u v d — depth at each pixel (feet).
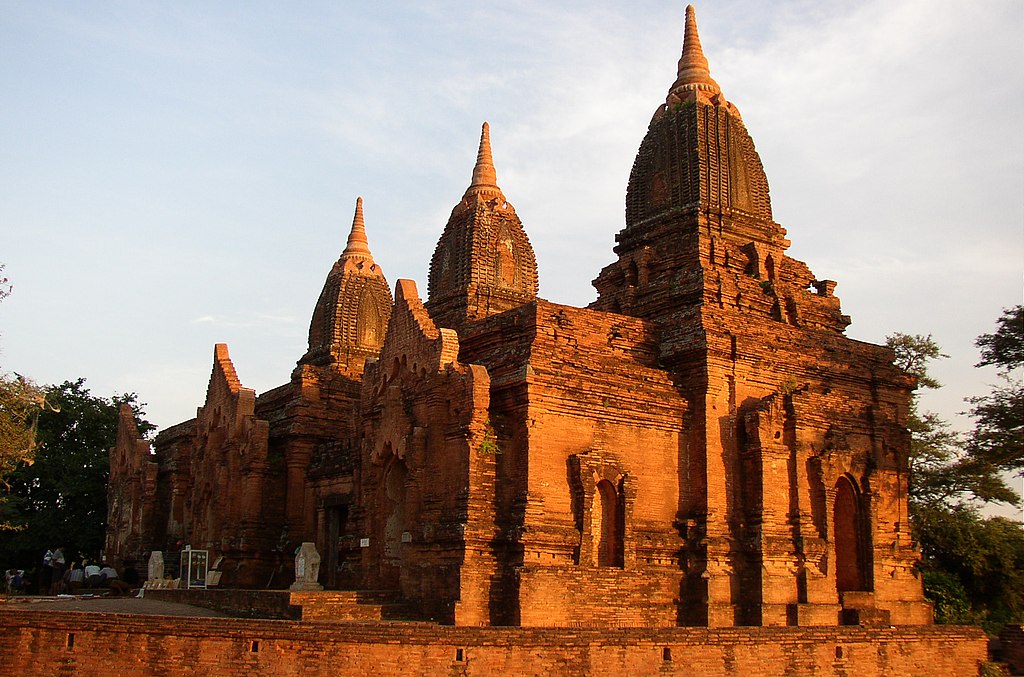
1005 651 128.36
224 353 176.86
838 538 138.82
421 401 123.54
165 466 201.36
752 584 123.44
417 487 120.16
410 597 117.19
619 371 124.06
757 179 157.89
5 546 214.28
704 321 130.11
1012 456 123.65
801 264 157.99
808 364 136.87
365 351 197.36
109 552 207.72
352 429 149.18
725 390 129.29
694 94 159.43
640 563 120.16
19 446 127.54
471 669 93.35
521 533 111.24
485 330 132.98
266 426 163.53
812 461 131.54
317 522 158.40
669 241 152.35
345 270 203.00
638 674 99.30
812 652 110.11
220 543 161.79
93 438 229.86
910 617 137.80
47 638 89.71
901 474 142.61
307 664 90.27
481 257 167.43
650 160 159.33
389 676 91.30
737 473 128.16
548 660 95.55
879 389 144.15
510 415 118.52
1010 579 164.86
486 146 178.81
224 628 90.79
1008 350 121.08
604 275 158.51
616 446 122.11
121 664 89.86
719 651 103.96
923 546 166.81
